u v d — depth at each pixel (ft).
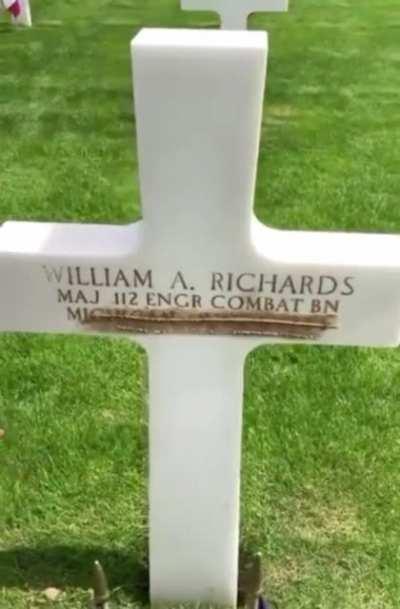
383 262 5.02
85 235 5.17
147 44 4.47
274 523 6.77
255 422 7.61
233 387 5.41
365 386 8.03
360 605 6.20
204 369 5.37
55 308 5.28
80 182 12.00
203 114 4.64
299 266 5.04
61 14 20.34
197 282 5.13
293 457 7.27
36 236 5.17
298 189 11.69
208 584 5.98
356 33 18.97
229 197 4.87
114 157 12.89
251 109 4.61
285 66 16.93
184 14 20.35
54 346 8.50
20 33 18.92
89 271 5.14
